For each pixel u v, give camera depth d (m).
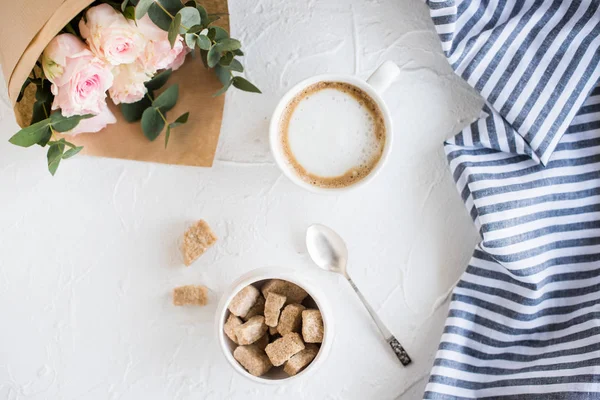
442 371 0.69
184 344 0.72
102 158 0.72
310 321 0.67
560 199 0.69
